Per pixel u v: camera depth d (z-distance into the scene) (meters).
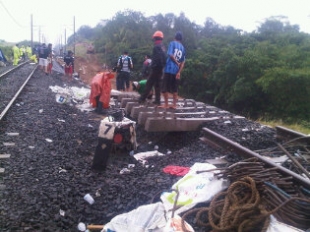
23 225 4.10
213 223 3.84
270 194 4.07
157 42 9.65
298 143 7.17
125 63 15.15
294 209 3.95
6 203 4.59
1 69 29.61
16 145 7.23
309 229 3.68
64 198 4.86
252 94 29.09
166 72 9.14
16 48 35.75
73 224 4.34
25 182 5.29
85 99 14.95
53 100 13.61
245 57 30.19
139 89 12.56
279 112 27.70
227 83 31.92
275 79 26.25
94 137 8.72
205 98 37.22
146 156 7.36
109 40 55.38
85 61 53.44
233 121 8.91
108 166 6.59
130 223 3.81
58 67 30.30
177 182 4.86
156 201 4.86
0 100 12.88
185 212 4.21
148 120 8.05
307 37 38.97
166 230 3.65
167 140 8.73
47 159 6.48
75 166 6.38
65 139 8.16
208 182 4.51
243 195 4.07
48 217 4.34
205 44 42.56
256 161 5.15
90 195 5.04
